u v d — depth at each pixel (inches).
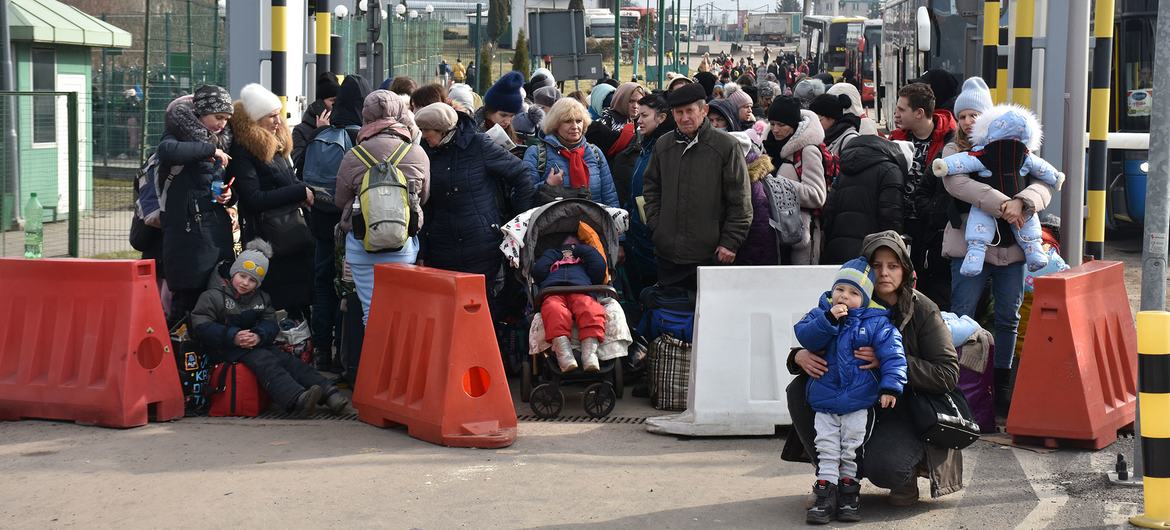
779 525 214.5
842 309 209.5
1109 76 387.5
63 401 285.7
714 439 277.1
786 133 335.0
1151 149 230.1
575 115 337.7
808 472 249.1
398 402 281.6
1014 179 286.2
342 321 332.8
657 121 346.6
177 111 299.6
